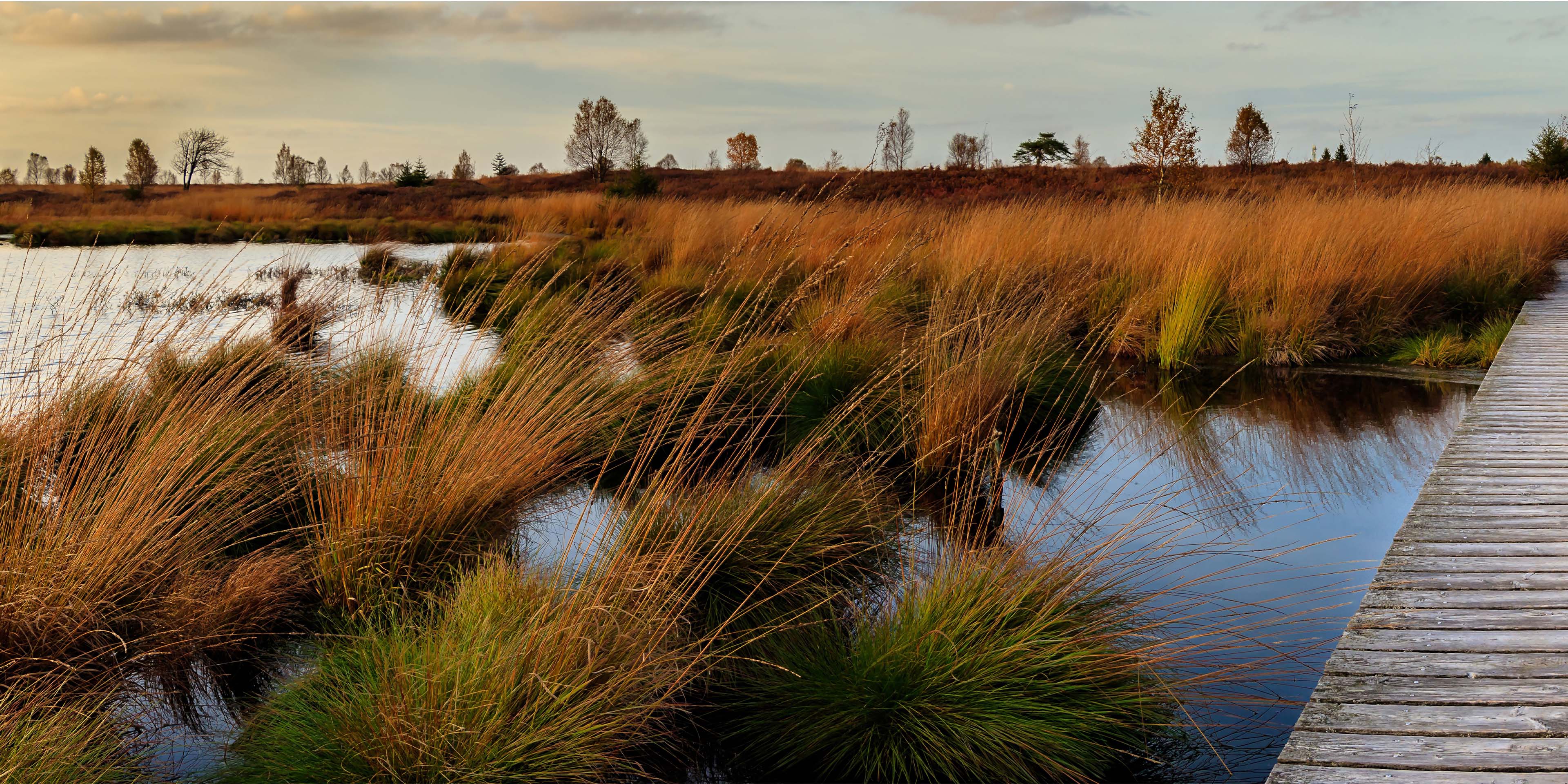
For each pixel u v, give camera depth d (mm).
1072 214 13477
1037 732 2988
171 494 4188
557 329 5957
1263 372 9547
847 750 3070
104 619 3547
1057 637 3299
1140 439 6980
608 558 3639
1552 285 12797
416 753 2680
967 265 9992
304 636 3828
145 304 8250
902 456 6316
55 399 4215
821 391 6680
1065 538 4840
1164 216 12320
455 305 9969
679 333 7301
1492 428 6113
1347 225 11234
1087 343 10344
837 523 4488
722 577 4051
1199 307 10070
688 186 40125
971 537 4812
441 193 44656
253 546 4602
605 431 5855
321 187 52469
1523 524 4352
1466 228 12336
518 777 2682
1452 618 3447
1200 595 4094
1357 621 3453
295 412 5082
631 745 3055
